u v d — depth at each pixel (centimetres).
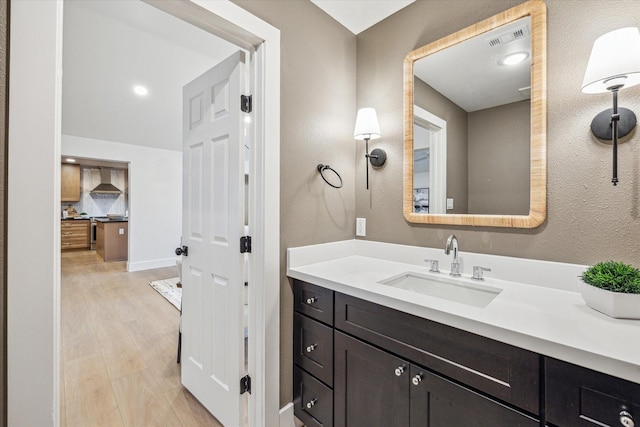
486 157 142
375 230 186
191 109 180
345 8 172
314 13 168
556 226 123
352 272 149
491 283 131
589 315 93
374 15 179
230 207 149
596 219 114
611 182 111
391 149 178
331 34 179
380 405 116
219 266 158
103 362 221
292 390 157
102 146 487
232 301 149
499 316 92
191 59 316
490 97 141
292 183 157
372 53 188
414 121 168
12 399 79
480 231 145
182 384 193
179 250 188
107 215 843
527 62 131
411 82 169
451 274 144
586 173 116
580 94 117
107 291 399
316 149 170
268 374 145
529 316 92
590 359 71
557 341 76
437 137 159
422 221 163
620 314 89
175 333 273
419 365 104
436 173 159
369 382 120
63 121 414
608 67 93
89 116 413
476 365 91
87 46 287
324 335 139
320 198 173
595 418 71
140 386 193
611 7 111
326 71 175
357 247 194
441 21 158
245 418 162
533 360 81
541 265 126
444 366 98
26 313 81
